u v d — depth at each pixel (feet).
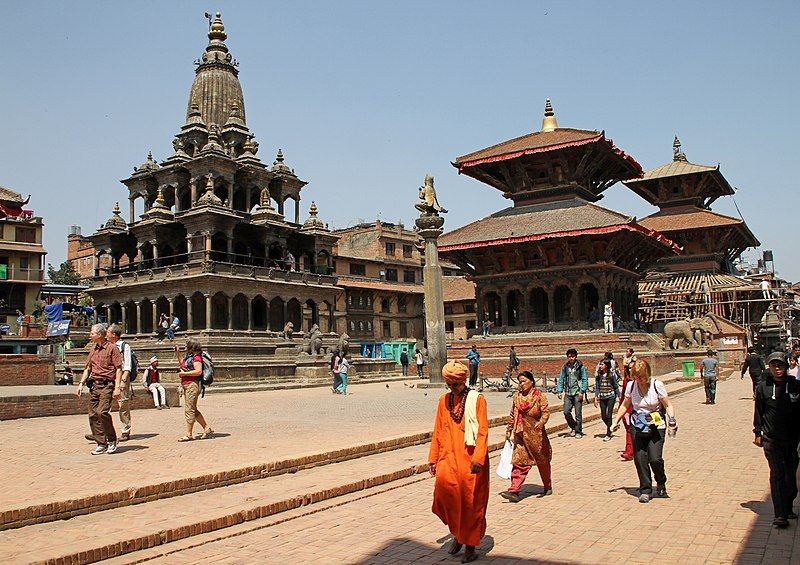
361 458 52.85
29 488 37.86
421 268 337.52
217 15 243.60
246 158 222.89
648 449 39.55
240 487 41.70
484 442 29.32
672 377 154.20
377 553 30.30
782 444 33.04
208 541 31.86
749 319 254.68
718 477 46.11
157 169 225.15
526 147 197.26
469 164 205.67
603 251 180.65
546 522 35.19
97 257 224.53
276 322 210.59
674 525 33.83
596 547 30.45
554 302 185.78
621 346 164.14
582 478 47.09
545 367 161.38
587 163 199.52
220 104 234.79
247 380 151.84
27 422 73.36
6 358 112.88
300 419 76.74
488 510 38.14
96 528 31.86
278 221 217.77
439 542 32.07
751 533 32.07
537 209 199.00
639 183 287.89
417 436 60.59
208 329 181.27
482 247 187.21
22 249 232.53
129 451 51.83
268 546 31.42
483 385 131.23
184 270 188.96
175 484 38.96
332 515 37.37
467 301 320.09
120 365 51.11
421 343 308.60
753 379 85.15
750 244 307.37
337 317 287.69
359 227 341.00
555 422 75.15
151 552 29.99
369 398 110.32
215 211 191.93
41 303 236.22
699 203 288.92
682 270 274.57
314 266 232.32
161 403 89.86
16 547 28.48
